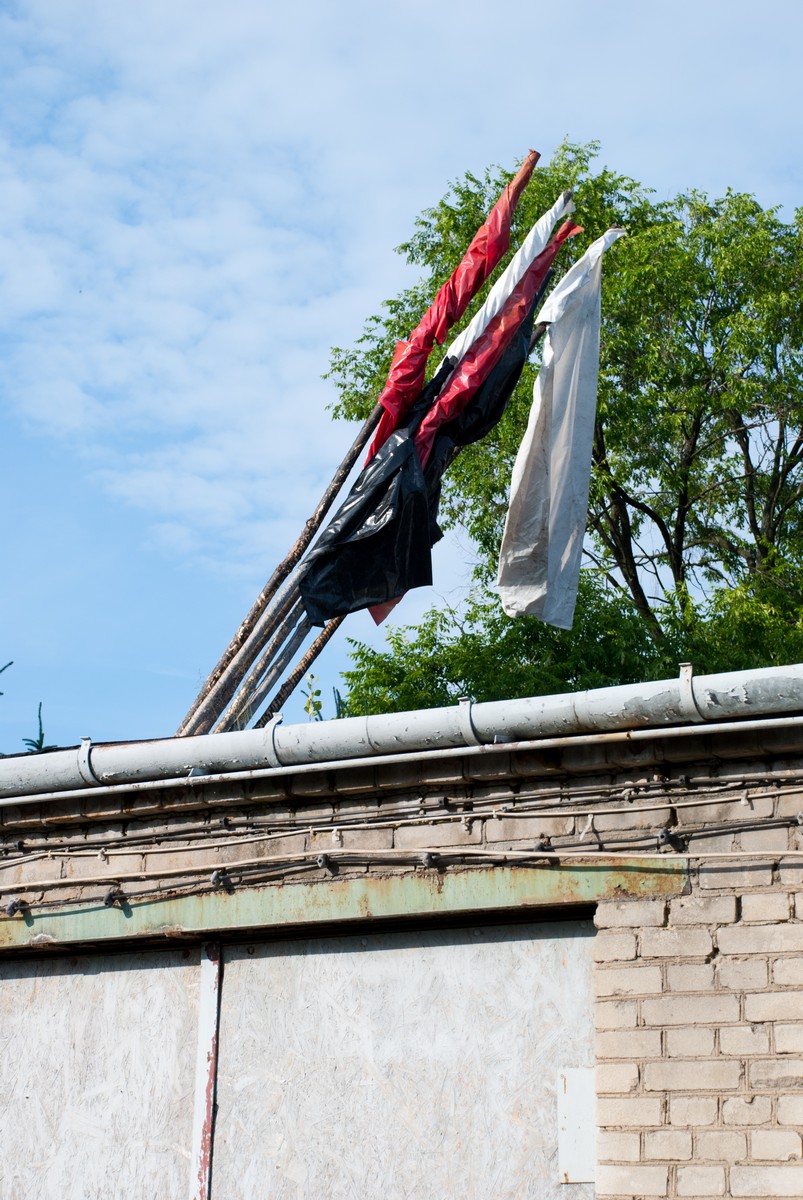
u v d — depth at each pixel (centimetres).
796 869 594
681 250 2225
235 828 710
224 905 699
